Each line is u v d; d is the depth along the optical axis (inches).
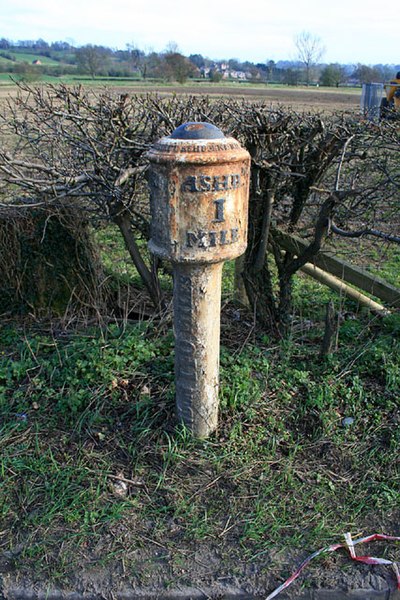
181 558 99.7
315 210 188.9
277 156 143.3
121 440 124.7
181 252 99.0
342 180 173.0
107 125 143.6
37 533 103.8
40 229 166.1
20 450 122.3
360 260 235.1
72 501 109.3
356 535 104.1
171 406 132.2
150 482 114.7
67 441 125.0
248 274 160.6
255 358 150.0
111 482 114.4
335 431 127.8
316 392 136.0
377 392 138.2
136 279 198.4
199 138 94.3
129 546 101.4
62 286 174.1
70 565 98.0
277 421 130.4
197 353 114.1
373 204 145.6
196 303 108.9
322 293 205.8
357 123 145.5
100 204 150.9
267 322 165.3
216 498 111.4
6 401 137.2
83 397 134.0
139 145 138.8
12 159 138.6
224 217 98.0
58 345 157.3
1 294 174.4
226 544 102.3
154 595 94.7
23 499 110.3
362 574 97.4
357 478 117.0
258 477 115.6
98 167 138.9
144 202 169.9
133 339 148.8
